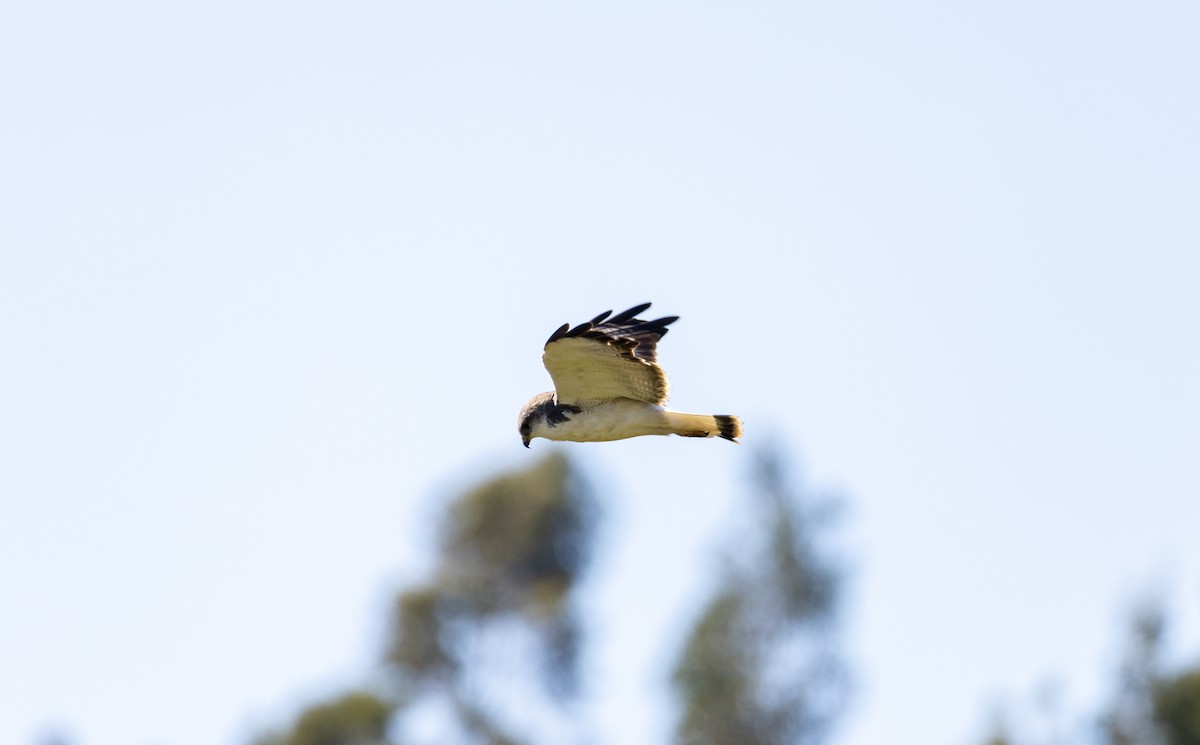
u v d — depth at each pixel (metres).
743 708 52.75
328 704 52.66
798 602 53.59
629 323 22.16
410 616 54.81
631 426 21.81
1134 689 44.28
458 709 54.72
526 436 22.30
